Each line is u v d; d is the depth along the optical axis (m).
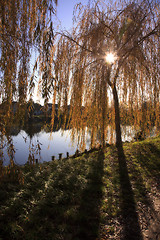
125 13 6.14
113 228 3.38
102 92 6.20
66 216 3.69
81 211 3.90
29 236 3.15
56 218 3.69
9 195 4.47
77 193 4.66
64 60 5.72
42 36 2.73
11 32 2.48
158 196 4.43
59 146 16.17
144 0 5.81
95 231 3.30
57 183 5.31
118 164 6.90
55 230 3.33
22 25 2.65
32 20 2.83
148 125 6.93
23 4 2.70
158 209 3.88
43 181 5.40
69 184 5.23
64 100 5.47
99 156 8.12
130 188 4.96
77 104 6.31
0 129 2.42
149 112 6.71
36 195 4.58
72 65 6.05
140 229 3.30
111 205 4.14
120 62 6.30
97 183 5.36
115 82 7.56
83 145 7.01
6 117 2.49
